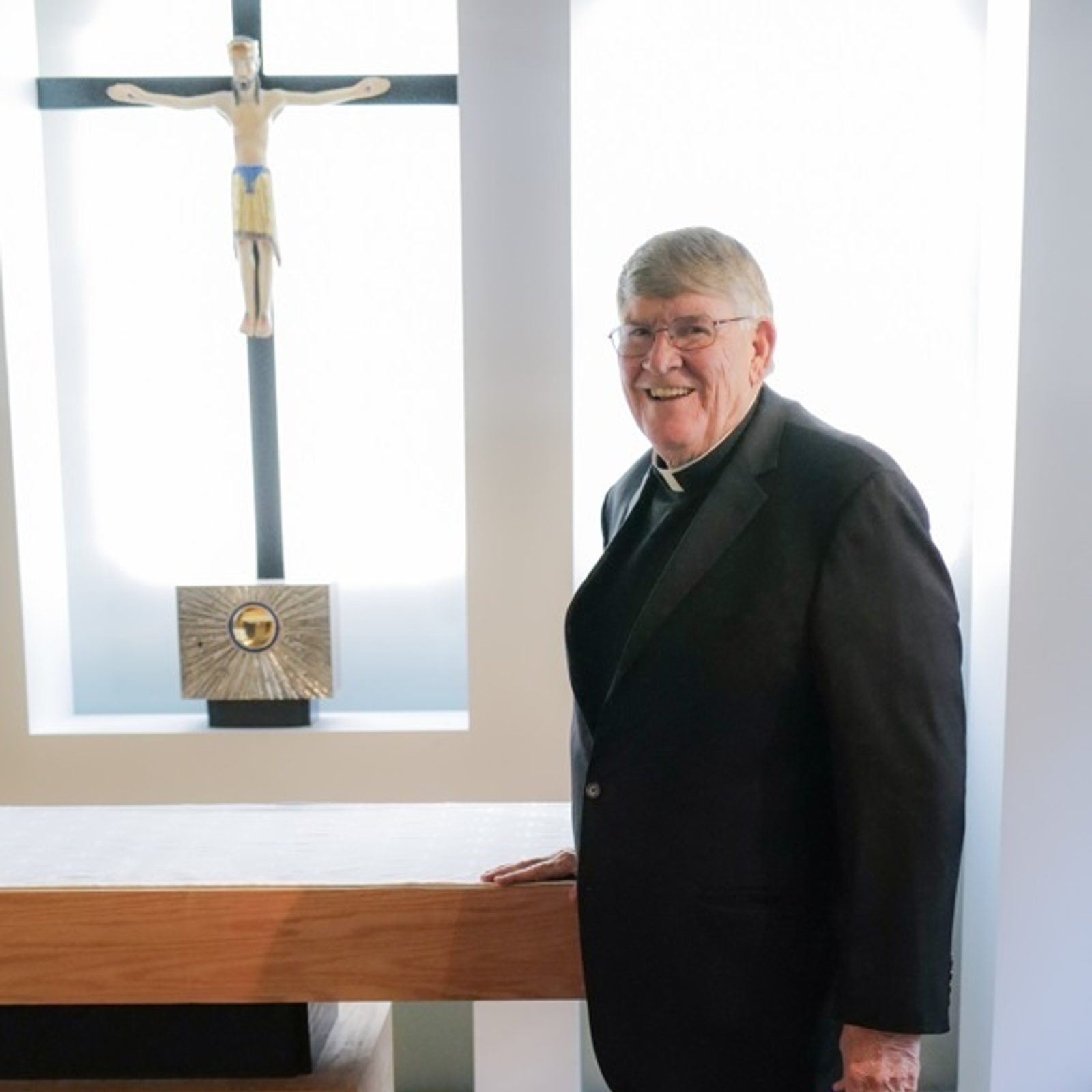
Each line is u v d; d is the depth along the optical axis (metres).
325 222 2.56
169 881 1.18
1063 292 2.06
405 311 2.58
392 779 2.32
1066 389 2.07
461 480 2.60
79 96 2.47
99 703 2.66
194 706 2.67
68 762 2.34
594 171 2.44
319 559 2.63
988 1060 2.23
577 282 2.44
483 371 2.22
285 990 1.18
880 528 0.97
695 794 1.04
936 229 2.41
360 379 2.59
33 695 2.37
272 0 2.53
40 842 1.33
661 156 2.44
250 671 2.35
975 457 2.36
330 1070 1.26
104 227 2.57
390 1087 1.47
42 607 2.43
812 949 1.07
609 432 2.47
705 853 1.04
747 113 2.43
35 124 2.46
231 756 2.33
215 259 2.58
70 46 2.53
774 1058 1.07
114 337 2.59
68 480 2.61
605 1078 1.10
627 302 1.06
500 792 2.31
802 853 1.05
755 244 2.45
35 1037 1.23
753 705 1.01
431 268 2.56
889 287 2.43
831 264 2.44
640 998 1.08
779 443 1.07
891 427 2.45
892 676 0.95
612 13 2.41
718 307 1.02
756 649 1.01
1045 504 2.10
